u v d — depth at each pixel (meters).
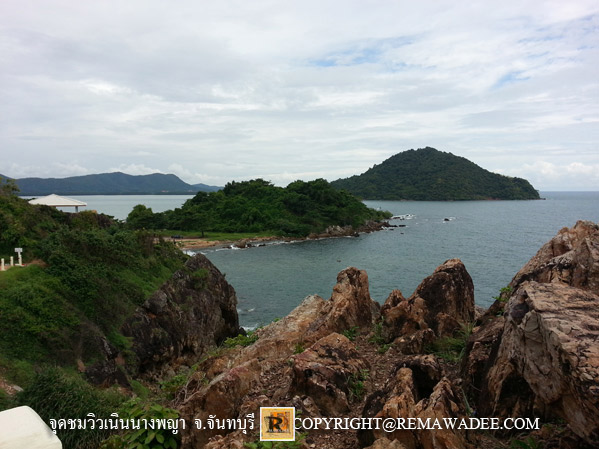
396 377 5.52
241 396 6.73
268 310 37.50
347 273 11.58
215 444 5.16
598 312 3.83
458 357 7.41
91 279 19.97
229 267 57.31
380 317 10.88
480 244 72.75
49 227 23.28
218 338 28.17
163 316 22.31
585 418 3.37
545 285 4.62
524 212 155.12
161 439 5.62
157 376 20.39
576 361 3.24
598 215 136.50
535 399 4.77
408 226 107.75
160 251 27.39
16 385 13.01
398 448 4.23
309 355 6.85
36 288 17.45
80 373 15.71
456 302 9.52
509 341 4.81
